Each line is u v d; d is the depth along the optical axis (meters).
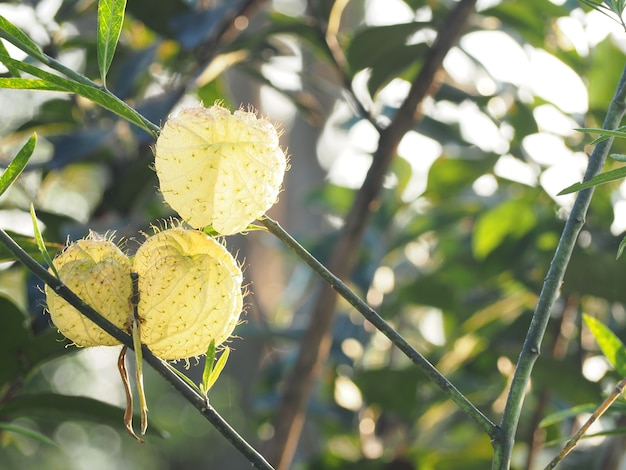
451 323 1.83
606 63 1.52
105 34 0.85
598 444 1.74
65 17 1.42
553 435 1.76
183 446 4.78
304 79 1.67
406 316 2.13
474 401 1.80
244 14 1.48
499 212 1.68
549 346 1.66
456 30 1.41
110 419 1.12
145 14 1.36
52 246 0.94
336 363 1.76
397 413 1.61
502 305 1.77
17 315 1.05
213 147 0.78
